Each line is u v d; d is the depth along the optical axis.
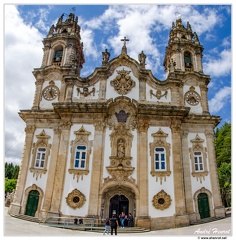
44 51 33.78
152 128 27.19
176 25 37.34
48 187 25.64
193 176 26.69
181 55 33.28
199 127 28.83
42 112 28.66
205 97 30.80
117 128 27.03
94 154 25.80
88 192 24.58
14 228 19.36
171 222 23.55
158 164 25.95
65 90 30.23
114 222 19.55
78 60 35.69
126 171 25.25
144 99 28.44
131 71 29.94
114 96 28.59
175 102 28.59
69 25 35.84
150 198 24.44
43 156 27.52
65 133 26.92
